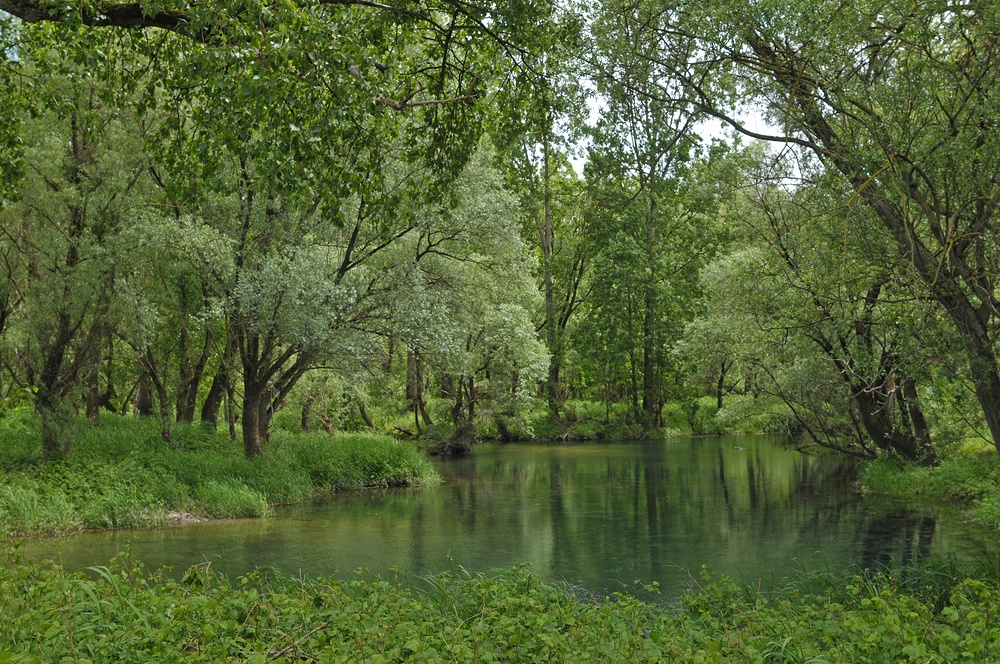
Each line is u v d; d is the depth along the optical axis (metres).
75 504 18.88
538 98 11.85
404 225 23.73
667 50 11.48
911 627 6.71
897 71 10.80
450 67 11.91
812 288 13.23
